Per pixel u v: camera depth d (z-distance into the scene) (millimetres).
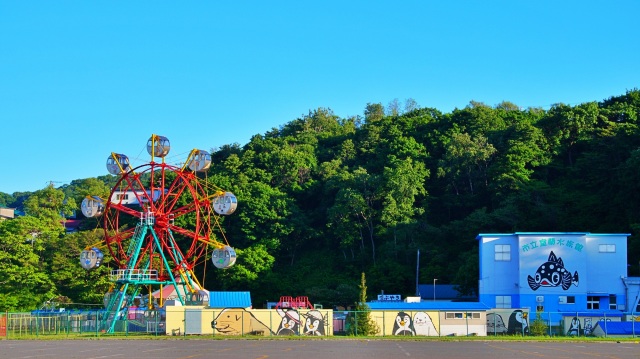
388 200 161375
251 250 153750
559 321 101625
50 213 188750
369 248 164750
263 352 67062
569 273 108688
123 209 108625
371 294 146375
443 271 146250
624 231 145000
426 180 182750
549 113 197250
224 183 171875
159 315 102812
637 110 189750
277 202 167000
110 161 107938
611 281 109750
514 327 97688
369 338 87812
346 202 163750
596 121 182375
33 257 139375
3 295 132625
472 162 175875
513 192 161000
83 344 78062
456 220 165000
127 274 102250
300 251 172625
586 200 154000
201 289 105125
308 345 76562
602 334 92625
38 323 99312
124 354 64375
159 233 109062
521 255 109438
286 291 150125
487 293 111000
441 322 94000
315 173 190250
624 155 162875
